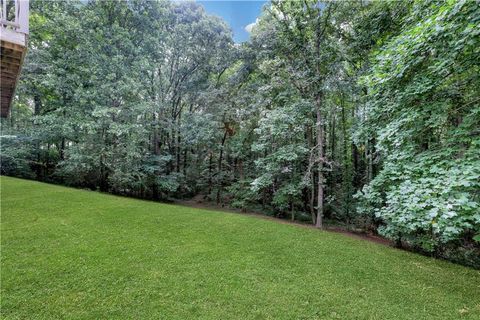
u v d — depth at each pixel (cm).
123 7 966
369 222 680
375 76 368
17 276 257
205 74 1151
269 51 770
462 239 400
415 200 273
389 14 550
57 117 919
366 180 761
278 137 747
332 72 659
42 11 937
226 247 383
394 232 411
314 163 718
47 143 1129
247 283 273
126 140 895
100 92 869
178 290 252
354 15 675
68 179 1029
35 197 600
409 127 351
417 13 378
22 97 1144
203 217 574
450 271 332
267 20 855
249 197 938
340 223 798
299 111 690
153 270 291
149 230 442
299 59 715
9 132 1088
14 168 1080
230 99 962
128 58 958
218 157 1138
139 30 1038
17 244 338
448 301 249
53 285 246
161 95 1139
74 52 935
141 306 222
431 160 314
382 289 272
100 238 382
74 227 423
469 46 279
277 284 274
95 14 921
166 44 1102
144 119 995
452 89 343
